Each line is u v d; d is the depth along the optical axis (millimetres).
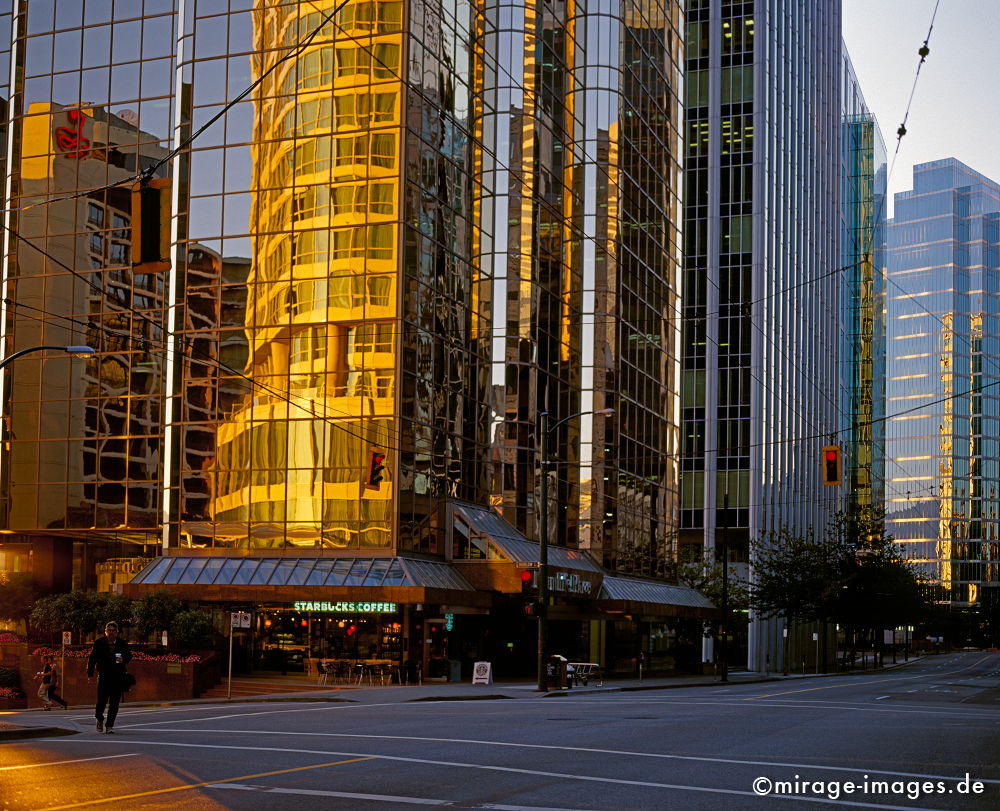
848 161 165375
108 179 59719
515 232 59656
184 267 52125
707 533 98188
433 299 52156
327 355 49656
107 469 58375
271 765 15844
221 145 52281
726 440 99062
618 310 65062
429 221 52094
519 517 57531
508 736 20594
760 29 104062
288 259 50719
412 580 46312
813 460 118188
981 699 39094
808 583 81125
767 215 103375
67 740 19922
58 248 60188
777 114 108625
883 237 188125
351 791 13422
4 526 59531
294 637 48656
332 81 50938
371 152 50188
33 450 59594
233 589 47875
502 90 60500
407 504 48906
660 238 73500
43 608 46469
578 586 55469
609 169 65688
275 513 49469
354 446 48938
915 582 109250
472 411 56031
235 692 42062
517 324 58875
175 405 51750
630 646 69312
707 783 14539
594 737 20656
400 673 46344
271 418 50094
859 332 166875
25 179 60844
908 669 103938
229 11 53031
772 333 103875
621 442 65375
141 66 59719
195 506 50812
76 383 59375
